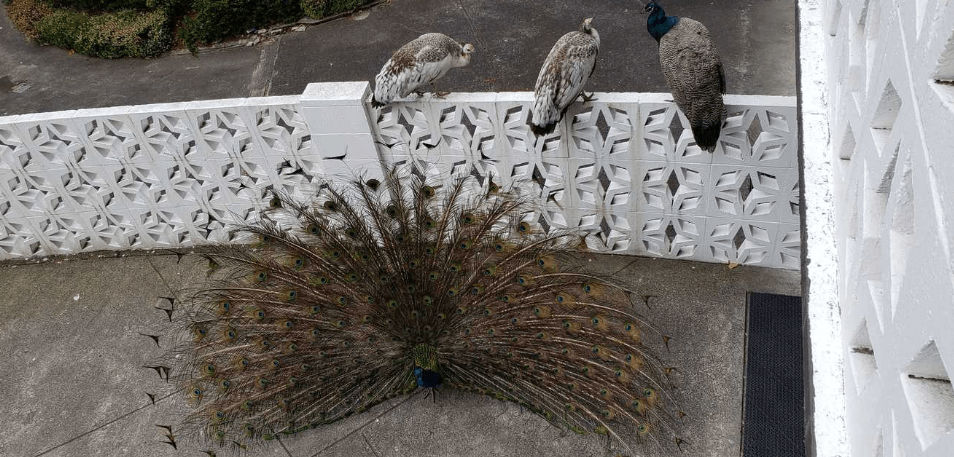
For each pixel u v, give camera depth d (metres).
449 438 4.71
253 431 4.67
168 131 5.54
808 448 1.98
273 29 9.47
